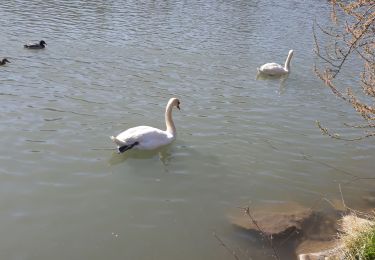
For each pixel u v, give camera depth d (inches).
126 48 864.9
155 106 579.8
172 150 463.8
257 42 1022.4
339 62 860.6
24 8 1167.6
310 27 1219.9
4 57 759.7
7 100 560.4
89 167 417.4
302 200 385.4
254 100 634.8
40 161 418.6
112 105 570.9
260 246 318.7
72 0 1326.3
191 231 334.6
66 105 558.6
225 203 374.3
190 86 673.6
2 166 404.5
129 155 446.9
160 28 1069.1
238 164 441.7
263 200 381.7
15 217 338.3
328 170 440.5
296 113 592.7
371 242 283.9
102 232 328.8
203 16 1279.5
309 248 316.5
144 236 327.0
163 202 371.2
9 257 298.0
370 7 292.2
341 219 350.0
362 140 512.7
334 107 625.3
